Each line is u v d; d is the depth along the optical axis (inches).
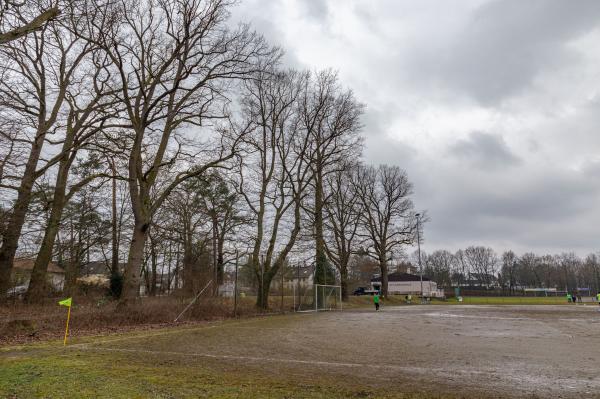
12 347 472.4
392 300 2456.9
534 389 309.1
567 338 644.1
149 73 944.3
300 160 1400.1
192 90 943.7
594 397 287.9
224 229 1633.9
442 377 348.5
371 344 557.0
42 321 678.5
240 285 1451.8
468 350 510.9
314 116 1417.3
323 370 370.6
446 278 5300.2
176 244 1643.7
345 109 1455.5
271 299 1435.8
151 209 916.0
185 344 522.0
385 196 2397.9
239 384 302.2
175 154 992.2
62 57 1106.1
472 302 2684.5
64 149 1037.2
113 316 770.2
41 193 990.4
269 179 1358.3
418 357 454.6
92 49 891.4
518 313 1317.7
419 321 964.6
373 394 286.0
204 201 1619.1
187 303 954.1
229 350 481.7
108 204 1505.9
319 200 1555.1
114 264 1563.7
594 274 5078.7
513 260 5221.5
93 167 1264.8
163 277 2026.3
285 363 402.9
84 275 1804.9
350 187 2182.6
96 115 1088.2
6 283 929.5
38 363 362.3
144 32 923.4
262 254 1322.6
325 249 1860.2
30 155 1003.3
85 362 374.0
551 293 4215.1
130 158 898.1
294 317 1061.1
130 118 905.5
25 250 1033.5
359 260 2549.2
